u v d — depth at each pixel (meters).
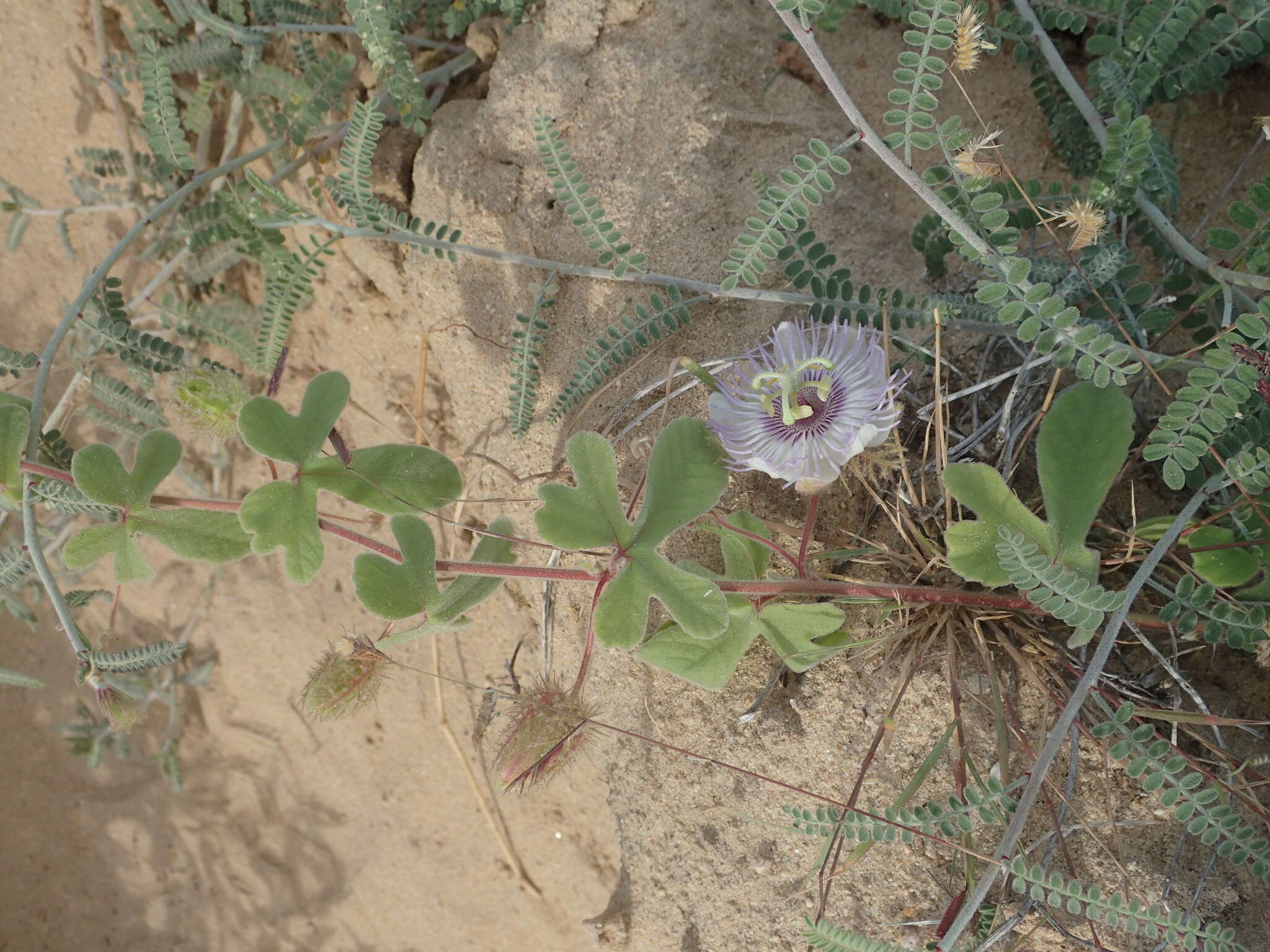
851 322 0.29
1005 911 0.27
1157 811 0.27
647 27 0.33
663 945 0.32
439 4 0.36
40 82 0.42
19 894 0.49
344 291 0.39
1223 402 0.24
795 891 0.30
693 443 0.26
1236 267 0.28
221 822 0.46
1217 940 0.23
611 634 0.25
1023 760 0.28
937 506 0.29
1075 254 0.29
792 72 0.33
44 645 0.48
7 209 0.39
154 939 0.47
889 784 0.29
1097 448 0.25
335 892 0.44
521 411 0.32
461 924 0.42
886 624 0.29
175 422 0.43
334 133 0.37
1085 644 0.27
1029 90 0.33
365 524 0.42
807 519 0.27
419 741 0.42
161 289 0.41
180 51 0.37
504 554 0.30
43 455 0.31
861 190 0.33
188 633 0.44
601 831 0.39
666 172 0.32
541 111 0.30
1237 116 0.32
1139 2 0.30
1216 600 0.26
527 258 0.32
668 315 0.30
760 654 0.31
